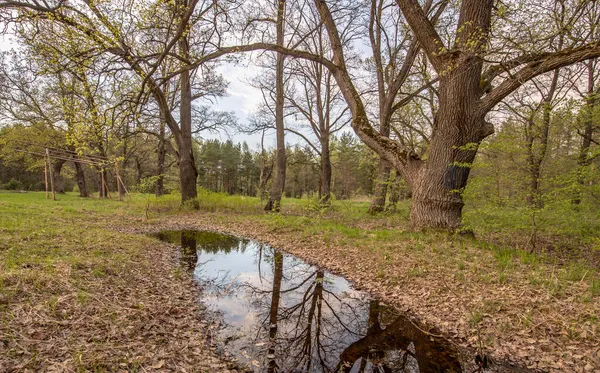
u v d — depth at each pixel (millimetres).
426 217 8391
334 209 18141
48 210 12750
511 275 5566
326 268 7531
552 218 6699
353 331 4535
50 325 3352
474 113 7848
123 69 8594
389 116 14969
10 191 26828
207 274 7047
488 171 7203
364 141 10141
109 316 3879
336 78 10781
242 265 7941
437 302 5086
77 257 5852
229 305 5336
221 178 60438
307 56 10383
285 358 3758
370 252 7699
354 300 5652
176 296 5305
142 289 5250
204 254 8828
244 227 12500
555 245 8227
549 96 12352
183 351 3527
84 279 4879
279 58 16781
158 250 8391
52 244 6645
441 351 3924
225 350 3836
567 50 6516
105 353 3045
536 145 6477
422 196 8500
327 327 4656
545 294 4777
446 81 8102
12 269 4516
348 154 42781
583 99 6402
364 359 3777
